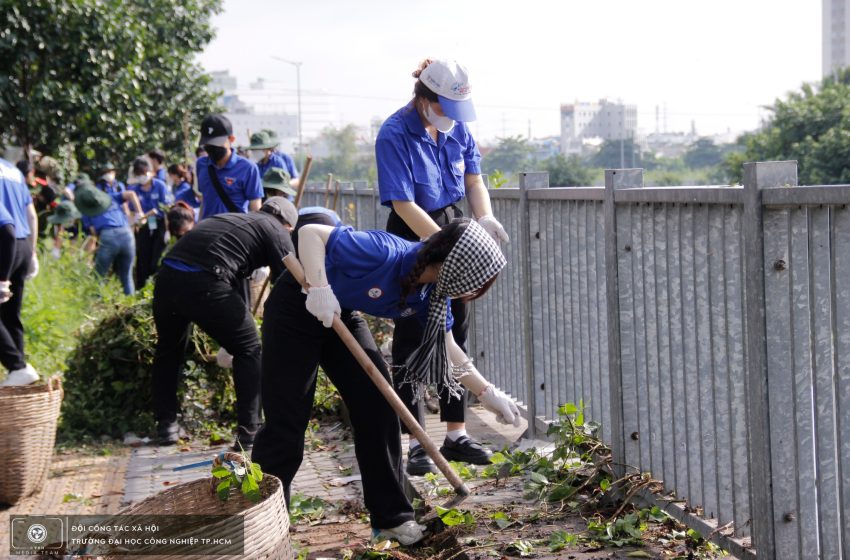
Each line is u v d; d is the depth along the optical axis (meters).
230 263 5.89
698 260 3.71
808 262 3.12
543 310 5.33
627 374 4.30
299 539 4.24
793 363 3.18
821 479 3.12
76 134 16.41
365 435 3.97
